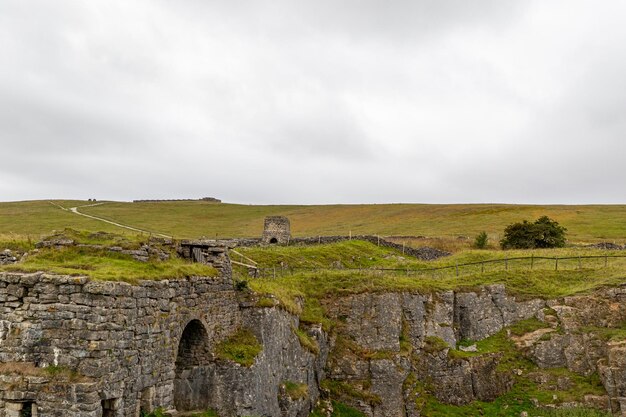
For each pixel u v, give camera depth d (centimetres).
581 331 3844
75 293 1683
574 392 3522
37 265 1861
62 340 1669
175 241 2448
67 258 2036
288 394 2677
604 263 4881
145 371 1844
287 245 5647
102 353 1659
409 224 10619
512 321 4162
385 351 3481
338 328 3522
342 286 3706
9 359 1681
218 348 2362
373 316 3572
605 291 4091
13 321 1702
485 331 4056
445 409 3447
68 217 11462
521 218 10425
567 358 3762
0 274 1727
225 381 2286
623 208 11425
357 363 3378
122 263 2048
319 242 6047
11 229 9475
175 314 2045
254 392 2331
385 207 13325
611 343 3578
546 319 4069
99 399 1634
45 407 1623
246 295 2620
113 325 1702
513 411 3472
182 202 15738
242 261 4231
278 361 2711
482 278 4409
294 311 3103
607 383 3422
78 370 1645
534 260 5159
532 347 3872
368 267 4900
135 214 12725
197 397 2245
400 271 4662
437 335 3797
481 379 3634
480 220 10456
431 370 3619
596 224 9556
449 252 6556
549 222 6762
